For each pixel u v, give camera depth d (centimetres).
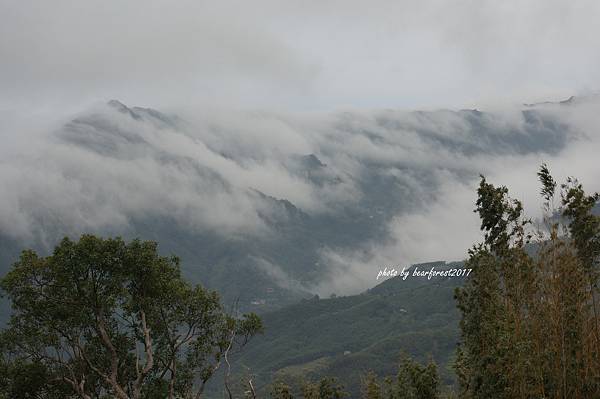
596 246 2847
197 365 4359
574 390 2814
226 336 4384
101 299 4084
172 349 4197
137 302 4109
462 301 3319
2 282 3953
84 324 4059
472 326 3188
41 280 4084
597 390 2781
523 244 3045
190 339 4344
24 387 4000
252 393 4341
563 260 2828
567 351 2830
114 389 3894
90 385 4225
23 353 4112
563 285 2814
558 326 2812
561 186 2956
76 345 4075
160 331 4309
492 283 3161
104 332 4041
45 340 4031
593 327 2841
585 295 2820
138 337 4300
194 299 4309
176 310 4294
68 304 4034
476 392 3067
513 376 2812
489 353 3006
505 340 2878
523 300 2981
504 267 3073
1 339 4034
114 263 4062
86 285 4047
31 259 4028
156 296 4178
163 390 4259
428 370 3953
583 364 2828
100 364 4269
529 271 2961
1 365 4041
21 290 4003
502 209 3130
